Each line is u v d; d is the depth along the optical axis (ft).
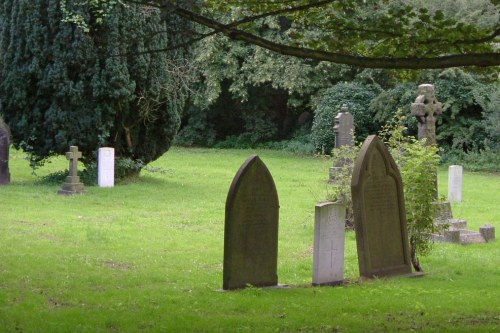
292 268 40.06
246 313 28.68
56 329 25.44
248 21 28.50
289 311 28.94
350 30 29.40
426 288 35.24
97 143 74.38
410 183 39.17
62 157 101.55
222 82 137.69
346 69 124.47
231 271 32.94
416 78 32.91
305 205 66.33
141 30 71.56
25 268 36.58
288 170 99.66
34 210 57.62
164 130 79.10
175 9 27.25
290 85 121.70
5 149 72.13
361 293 32.91
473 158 111.86
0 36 73.20
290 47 27.58
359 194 36.58
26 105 73.31
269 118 140.46
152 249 44.06
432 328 26.58
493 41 28.53
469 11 86.69
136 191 70.74
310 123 135.95
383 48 29.71
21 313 27.53
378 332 26.08
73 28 69.62
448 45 28.71
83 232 48.96
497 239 52.16
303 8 28.14
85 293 31.76
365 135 120.37
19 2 70.79
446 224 42.04
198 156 117.19
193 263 40.34
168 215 57.98
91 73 71.20
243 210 32.99
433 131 56.70
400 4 31.81
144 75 73.67
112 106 73.36
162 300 30.53
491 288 36.27
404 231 38.60
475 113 115.96
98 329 25.63
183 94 79.92
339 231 35.42
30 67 71.31
